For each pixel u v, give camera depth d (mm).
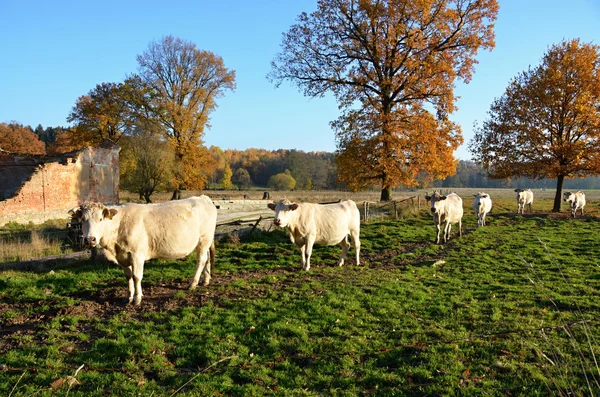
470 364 5688
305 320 7293
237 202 36344
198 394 4973
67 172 30703
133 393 4949
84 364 5637
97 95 45156
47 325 6965
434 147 29750
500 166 31688
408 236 17969
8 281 9438
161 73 44500
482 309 7891
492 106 32938
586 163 28656
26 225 25344
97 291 9055
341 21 32125
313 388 5191
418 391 5059
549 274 10758
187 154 43375
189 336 6621
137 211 8500
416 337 6559
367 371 5531
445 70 30078
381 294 8797
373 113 30547
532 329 6699
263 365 5703
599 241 15945
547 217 25859
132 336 6543
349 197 47594
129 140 40750
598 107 28828
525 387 5012
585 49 29250
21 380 5215
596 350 5914
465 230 20312
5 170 30188
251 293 8961
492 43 30953
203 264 9664
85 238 7613
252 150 127688
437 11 30609
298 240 11680
